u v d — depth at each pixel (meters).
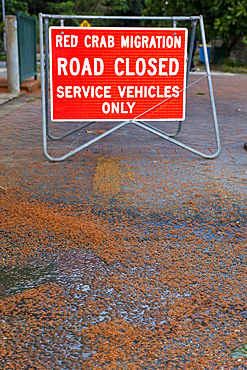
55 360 1.93
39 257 2.88
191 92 11.68
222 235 3.24
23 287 2.52
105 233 3.24
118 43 4.73
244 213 3.64
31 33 11.82
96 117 4.90
